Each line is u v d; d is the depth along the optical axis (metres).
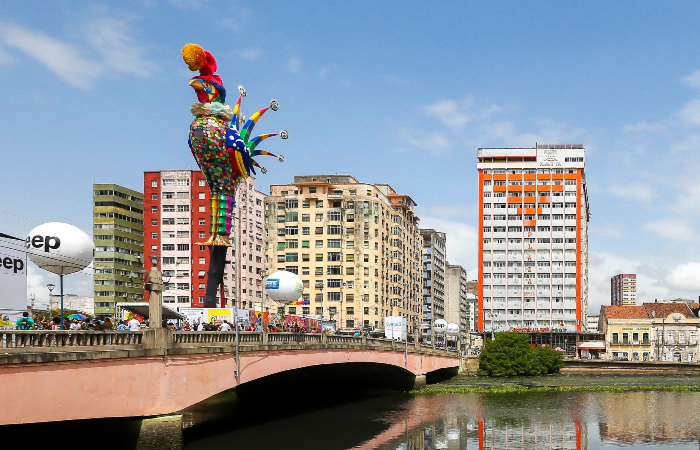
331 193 139.62
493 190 165.00
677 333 153.88
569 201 162.62
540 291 161.62
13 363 27.42
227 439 48.25
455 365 117.38
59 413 29.69
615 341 156.62
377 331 122.25
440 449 48.81
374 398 79.75
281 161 74.94
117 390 32.97
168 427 35.75
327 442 48.88
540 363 122.81
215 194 68.12
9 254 38.69
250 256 134.62
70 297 134.62
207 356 40.25
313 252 135.88
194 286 131.00
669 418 65.38
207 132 66.94
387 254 142.75
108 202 138.00
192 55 67.31
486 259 164.00
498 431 56.72
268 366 48.22
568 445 51.12
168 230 133.12
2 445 35.09
